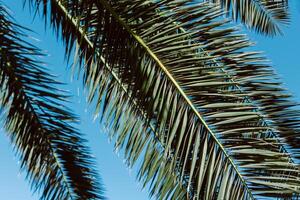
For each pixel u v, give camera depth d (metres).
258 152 3.16
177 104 3.32
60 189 5.29
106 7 3.37
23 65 4.77
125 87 3.77
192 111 3.30
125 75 3.50
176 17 3.38
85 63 3.85
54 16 3.90
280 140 3.48
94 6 3.61
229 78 3.38
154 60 3.38
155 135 3.44
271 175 3.12
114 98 3.80
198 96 3.30
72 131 5.17
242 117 3.21
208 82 3.30
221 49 3.36
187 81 3.33
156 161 3.64
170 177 3.60
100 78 3.84
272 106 3.46
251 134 3.26
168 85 3.36
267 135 3.55
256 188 3.15
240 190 3.16
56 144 5.18
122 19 3.39
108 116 3.81
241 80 3.39
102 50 3.57
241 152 3.19
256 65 3.39
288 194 3.11
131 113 3.73
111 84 3.82
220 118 3.25
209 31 3.38
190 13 3.38
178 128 3.33
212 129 3.26
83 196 5.33
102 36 3.41
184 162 3.25
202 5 3.39
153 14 3.39
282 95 3.43
